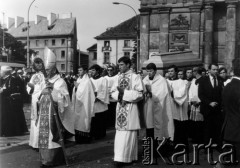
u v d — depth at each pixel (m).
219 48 42.62
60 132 8.40
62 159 8.79
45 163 8.41
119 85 8.90
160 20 42.62
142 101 8.88
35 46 93.69
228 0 41.16
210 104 9.73
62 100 8.45
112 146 11.33
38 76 9.24
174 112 10.50
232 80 6.58
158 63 18.70
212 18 41.69
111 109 16.05
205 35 41.66
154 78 9.74
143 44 43.09
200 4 41.31
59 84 8.53
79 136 11.81
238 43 41.69
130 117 8.63
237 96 6.37
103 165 8.70
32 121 9.31
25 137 12.79
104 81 12.90
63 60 90.19
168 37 42.53
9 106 13.07
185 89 10.54
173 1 42.12
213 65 9.95
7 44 75.12
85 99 11.84
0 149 10.43
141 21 43.28
